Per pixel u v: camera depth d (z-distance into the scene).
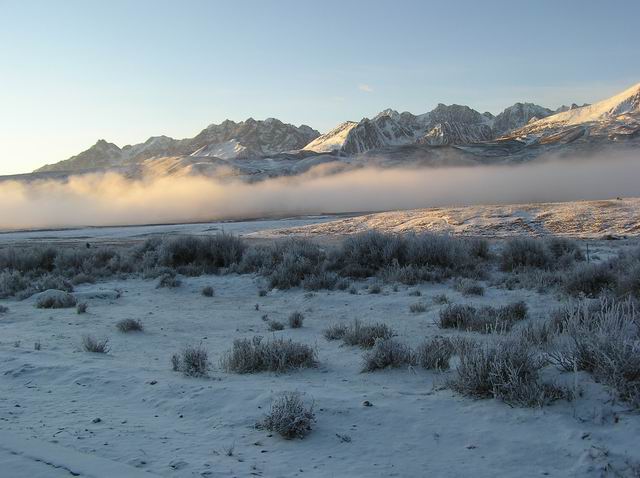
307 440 5.50
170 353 10.38
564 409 5.72
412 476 4.68
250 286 20.95
